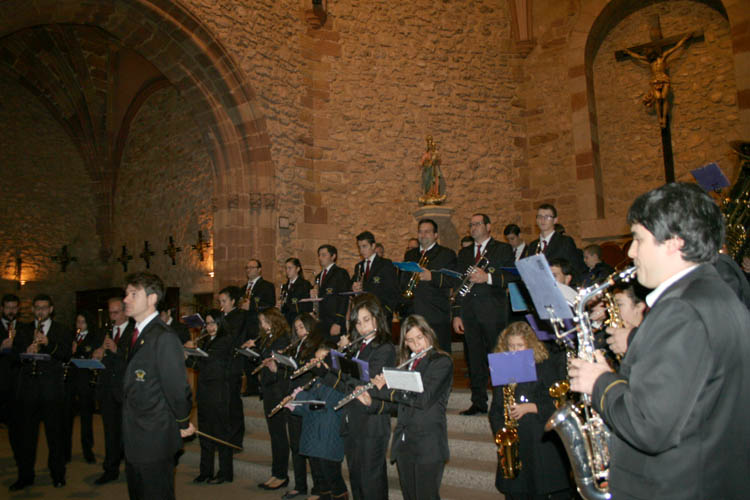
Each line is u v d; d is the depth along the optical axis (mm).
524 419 3295
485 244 5203
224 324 5508
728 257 2141
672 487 1394
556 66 11438
